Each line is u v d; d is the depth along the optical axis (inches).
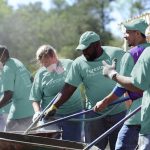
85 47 309.4
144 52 235.6
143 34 285.1
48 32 1786.4
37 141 297.4
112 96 277.4
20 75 371.2
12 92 368.8
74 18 1932.8
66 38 1800.0
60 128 350.9
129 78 240.4
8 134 300.4
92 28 1878.7
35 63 383.6
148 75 233.5
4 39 1565.0
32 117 376.2
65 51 1643.7
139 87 235.6
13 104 376.5
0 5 1975.9
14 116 375.6
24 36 1610.5
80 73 319.3
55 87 350.3
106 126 322.7
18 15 1753.2
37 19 1973.4
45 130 334.6
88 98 324.5
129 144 287.1
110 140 322.3
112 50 317.7
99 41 313.7
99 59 315.0
